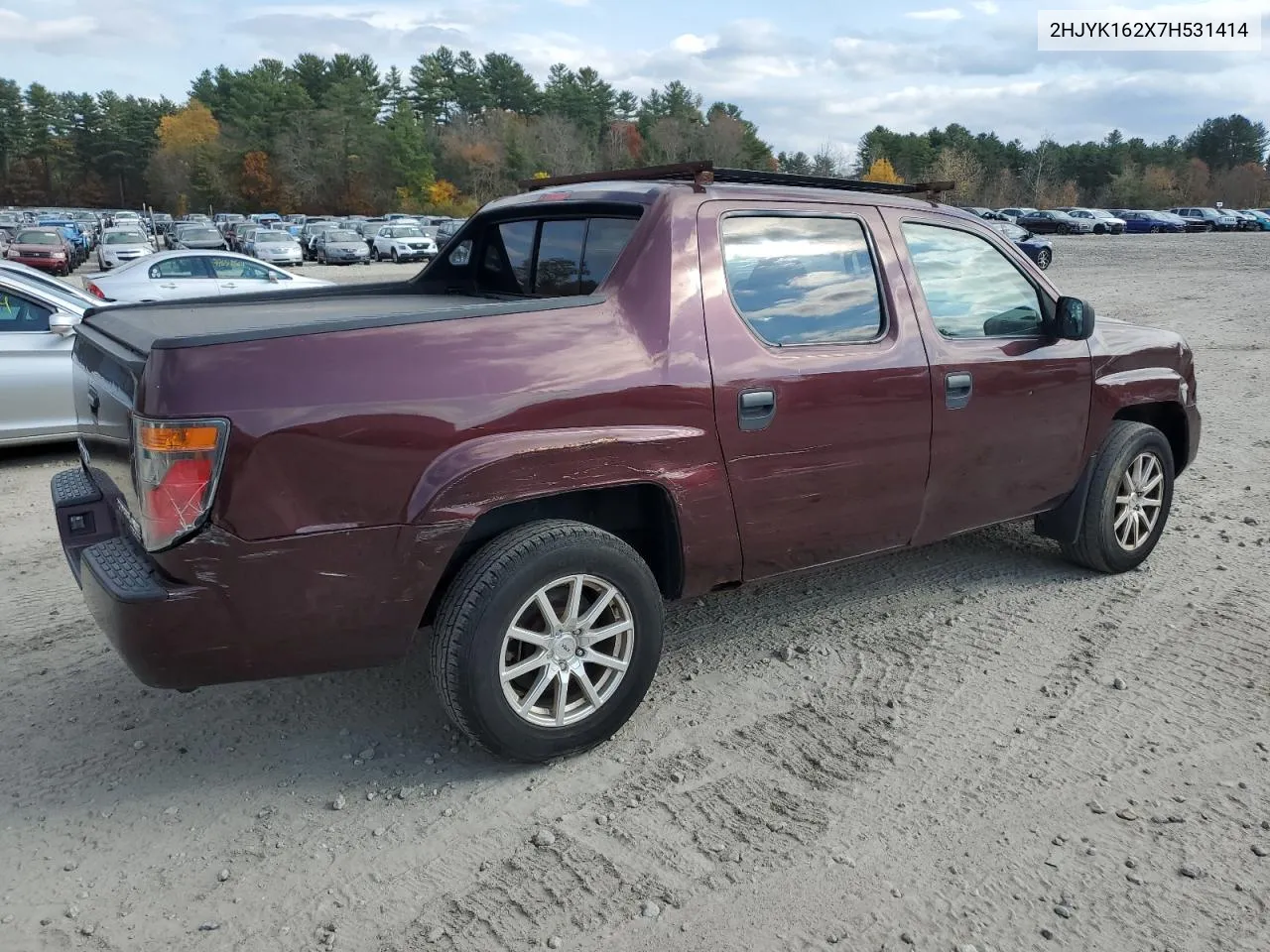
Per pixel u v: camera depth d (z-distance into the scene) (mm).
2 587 4934
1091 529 4773
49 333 7445
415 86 125438
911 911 2604
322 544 2824
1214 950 2465
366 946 2494
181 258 14898
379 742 3471
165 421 2635
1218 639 4238
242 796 3146
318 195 108312
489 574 2996
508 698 3098
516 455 2990
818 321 3705
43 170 136625
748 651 4164
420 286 4824
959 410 4055
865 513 3875
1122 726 3525
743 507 3512
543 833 2936
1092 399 4609
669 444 3271
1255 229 61125
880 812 3035
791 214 3697
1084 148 120125
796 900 2646
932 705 3693
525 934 2531
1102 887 2695
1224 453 7559
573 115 122500
